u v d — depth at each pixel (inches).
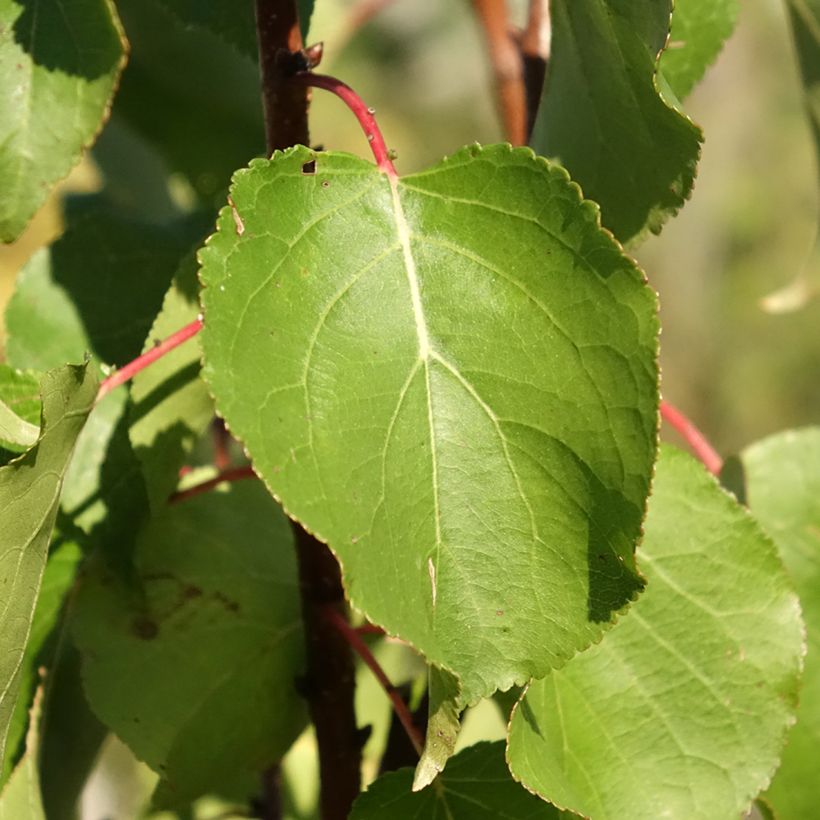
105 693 22.0
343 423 18.7
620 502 18.8
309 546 21.7
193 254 21.1
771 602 20.8
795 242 113.6
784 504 22.7
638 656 20.6
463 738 25.4
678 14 22.3
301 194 19.0
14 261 65.1
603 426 18.8
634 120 20.2
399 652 25.1
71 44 20.3
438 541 18.8
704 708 20.6
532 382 18.9
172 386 21.5
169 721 22.1
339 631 21.9
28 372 19.5
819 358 110.5
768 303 25.9
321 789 22.2
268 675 22.5
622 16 19.6
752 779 20.5
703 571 20.9
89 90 20.4
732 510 21.0
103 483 21.6
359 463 18.6
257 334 18.6
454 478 18.9
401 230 19.1
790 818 22.2
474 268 19.1
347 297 18.9
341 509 18.5
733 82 114.3
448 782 20.1
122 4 25.3
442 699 18.5
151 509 21.9
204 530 22.5
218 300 18.5
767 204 114.3
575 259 18.9
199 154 26.4
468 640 18.8
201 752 22.2
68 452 19.1
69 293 22.8
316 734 22.2
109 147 28.9
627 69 19.9
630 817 20.2
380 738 24.9
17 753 22.0
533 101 24.2
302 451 18.5
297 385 18.6
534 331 19.0
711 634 20.7
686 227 114.2
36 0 20.2
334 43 31.4
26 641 19.3
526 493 18.9
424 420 18.9
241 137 26.2
